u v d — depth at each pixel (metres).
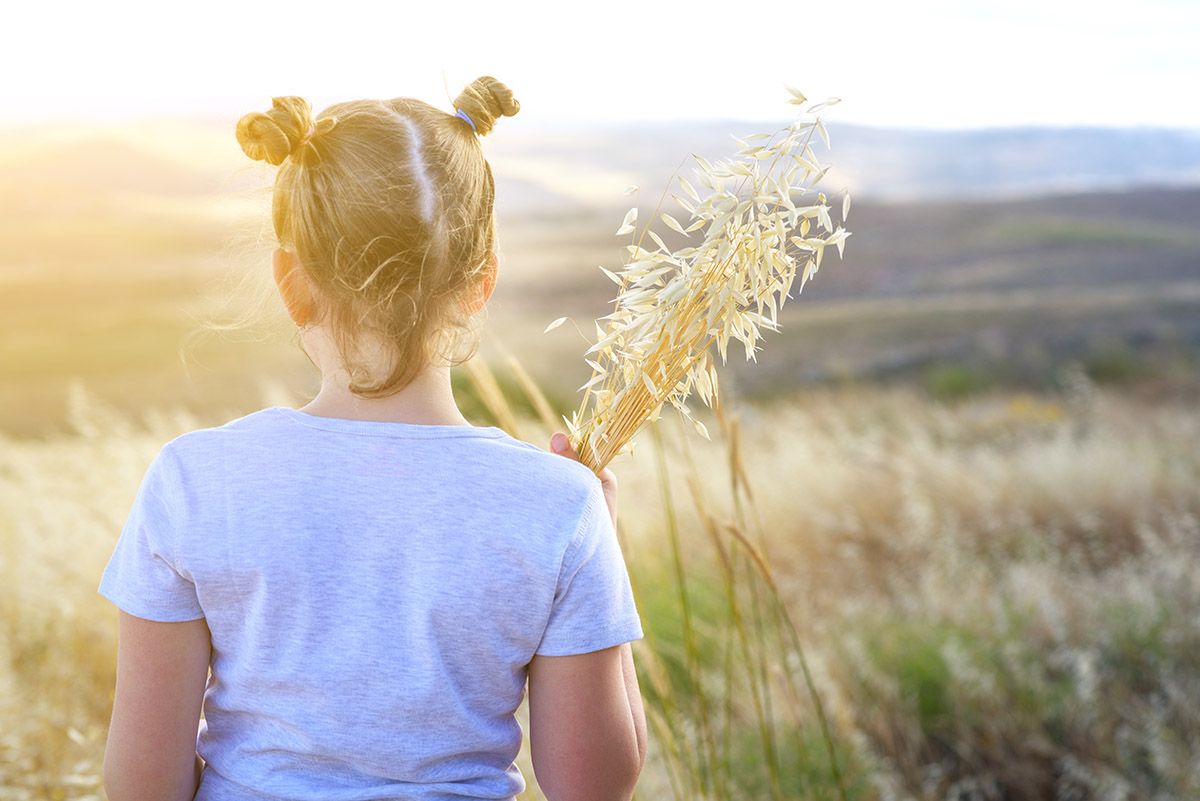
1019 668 3.55
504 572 0.91
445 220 0.94
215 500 0.93
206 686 1.00
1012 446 9.16
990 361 20.19
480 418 2.98
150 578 0.93
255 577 0.91
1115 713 3.41
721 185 1.00
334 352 0.96
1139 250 50.09
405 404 0.96
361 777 0.92
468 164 0.97
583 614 0.93
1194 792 2.94
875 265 48.56
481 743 0.94
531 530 0.92
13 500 4.19
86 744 2.41
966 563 5.02
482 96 1.01
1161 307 28.08
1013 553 5.54
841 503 5.76
